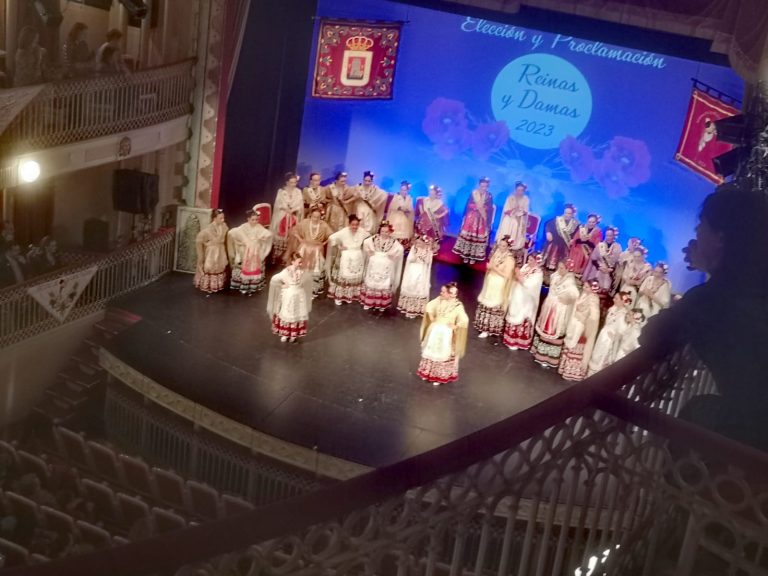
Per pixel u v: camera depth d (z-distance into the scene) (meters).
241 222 19.55
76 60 15.14
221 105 17.88
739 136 10.05
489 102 19.62
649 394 3.82
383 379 13.84
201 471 12.80
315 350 14.64
